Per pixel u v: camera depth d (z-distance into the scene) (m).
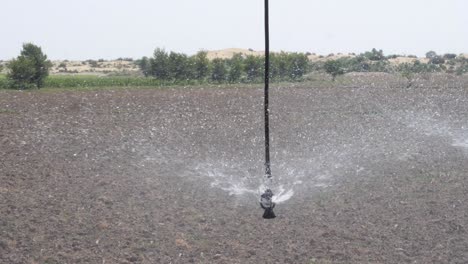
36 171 12.37
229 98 25.73
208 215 9.94
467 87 28.52
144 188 11.47
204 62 39.38
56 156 13.86
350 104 22.97
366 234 8.92
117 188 11.37
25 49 33.31
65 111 21.11
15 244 8.30
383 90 27.73
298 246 8.46
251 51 89.88
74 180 11.80
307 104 23.34
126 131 17.31
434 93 25.86
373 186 11.66
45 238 8.58
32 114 20.11
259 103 23.88
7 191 10.78
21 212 9.65
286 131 17.66
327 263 7.82
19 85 31.88
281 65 40.03
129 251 8.22
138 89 31.16
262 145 15.81
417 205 10.29
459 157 14.02
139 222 9.45
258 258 8.02
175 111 21.53
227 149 15.30
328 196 11.09
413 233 8.91
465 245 8.39
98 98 25.50
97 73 59.50
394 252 8.17
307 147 15.52
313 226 9.35
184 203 10.60
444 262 7.79
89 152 14.39
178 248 8.38
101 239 8.64
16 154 13.88
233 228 9.29
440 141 15.96
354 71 49.31
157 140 16.17
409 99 23.97
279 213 10.09
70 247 8.30
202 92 28.88
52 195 10.70
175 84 36.50
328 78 40.25
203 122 19.19
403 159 13.94
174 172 12.88
